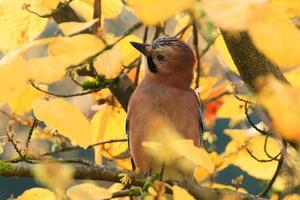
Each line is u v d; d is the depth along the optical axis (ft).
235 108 23.18
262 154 21.66
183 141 12.14
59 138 23.02
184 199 12.34
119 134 24.66
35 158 17.87
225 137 39.81
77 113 14.37
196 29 24.13
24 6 16.56
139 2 8.78
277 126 8.64
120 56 14.84
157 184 14.74
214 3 8.42
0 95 10.66
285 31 8.73
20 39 17.25
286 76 17.20
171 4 8.74
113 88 25.07
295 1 9.87
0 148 18.71
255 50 15.23
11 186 48.08
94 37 11.71
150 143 12.21
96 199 14.96
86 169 17.80
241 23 8.29
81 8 20.40
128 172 17.97
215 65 26.94
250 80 15.79
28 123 23.39
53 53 11.28
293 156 16.75
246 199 19.02
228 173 39.22
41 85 18.72
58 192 15.19
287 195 20.11
